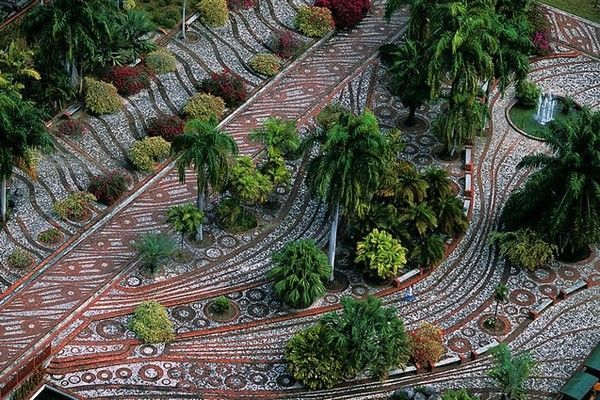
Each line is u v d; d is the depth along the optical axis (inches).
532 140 3019.2
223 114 2967.5
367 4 3410.4
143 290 2427.4
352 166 2293.3
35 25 2701.8
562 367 2347.4
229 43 3201.3
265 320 2388.0
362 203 2379.4
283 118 2984.7
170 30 3181.6
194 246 2554.1
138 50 3016.7
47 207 2591.0
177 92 2984.7
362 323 2220.7
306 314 2411.4
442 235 2630.4
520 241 2568.9
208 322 2372.0
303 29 3287.4
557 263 2613.2
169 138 2817.4
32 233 2516.0
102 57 2910.9
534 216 2600.9
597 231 2472.9
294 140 2694.4
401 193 2564.0
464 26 2664.9
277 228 2635.3
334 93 3107.8
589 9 3607.3
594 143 2450.8
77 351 2257.6
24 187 2628.0
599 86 3260.3
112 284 2431.1
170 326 2330.2
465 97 2733.8
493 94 3159.5
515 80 2925.7
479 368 2325.3
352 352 2219.5
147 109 2908.5
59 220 2566.4
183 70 3058.6
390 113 3048.7
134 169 2743.6
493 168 2903.5
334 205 2363.4
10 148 2411.4
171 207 2650.1
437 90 2753.4
